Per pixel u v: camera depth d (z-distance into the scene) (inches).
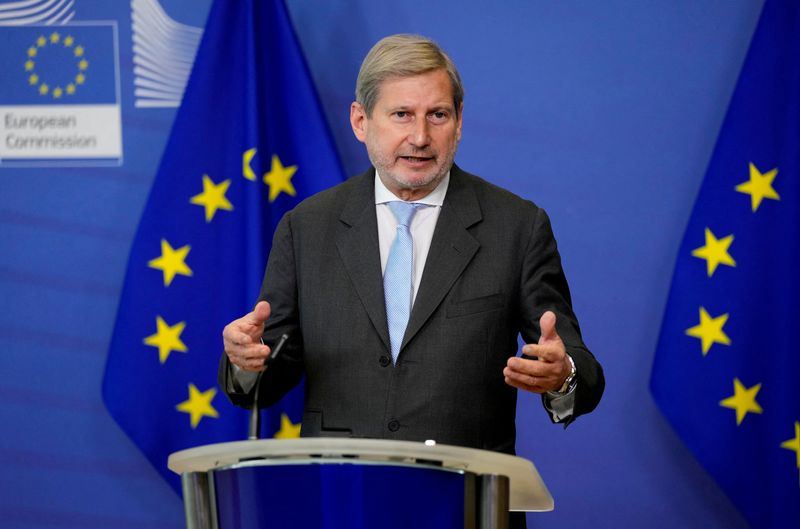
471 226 291.9
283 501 205.9
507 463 203.5
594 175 447.2
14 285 452.4
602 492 443.5
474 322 279.3
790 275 418.9
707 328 425.4
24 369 451.2
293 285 298.2
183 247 434.9
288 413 434.9
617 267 445.7
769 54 425.7
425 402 273.1
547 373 244.2
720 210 426.9
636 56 447.5
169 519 448.1
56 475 448.8
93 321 451.8
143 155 453.7
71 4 454.3
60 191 453.1
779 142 425.1
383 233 296.0
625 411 443.5
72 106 453.4
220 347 435.2
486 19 450.6
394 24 451.5
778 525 417.7
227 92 438.6
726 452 422.3
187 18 454.6
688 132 445.4
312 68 453.7
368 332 280.4
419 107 280.1
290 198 437.1
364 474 203.0
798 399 417.4
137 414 430.0
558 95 448.8
